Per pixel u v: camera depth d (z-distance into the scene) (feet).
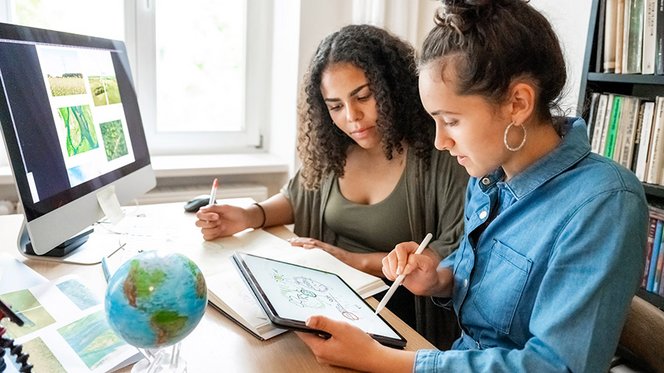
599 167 2.31
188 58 6.97
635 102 4.27
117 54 4.00
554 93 2.40
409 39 6.76
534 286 2.36
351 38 3.94
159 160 6.66
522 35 2.21
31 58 2.89
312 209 4.52
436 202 4.00
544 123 2.45
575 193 2.28
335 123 4.21
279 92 7.11
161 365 2.09
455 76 2.22
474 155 2.36
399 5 6.55
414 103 3.97
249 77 7.29
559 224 2.26
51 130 2.99
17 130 2.70
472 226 2.83
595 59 4.54
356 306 2.70
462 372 2.08
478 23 2.21
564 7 5.34
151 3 6.56
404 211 4.06
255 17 7.14
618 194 2.13
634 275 2.04
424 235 4.07
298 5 6.38
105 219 4.06
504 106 2.25
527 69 2.23
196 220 4.11
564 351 1.98
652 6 4.04
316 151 4.35
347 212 4.21
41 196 2.82
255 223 4.13
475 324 2.72
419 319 3.88
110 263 3.20
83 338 2.27
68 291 2.72
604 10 4.41
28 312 2.47
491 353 2.14
